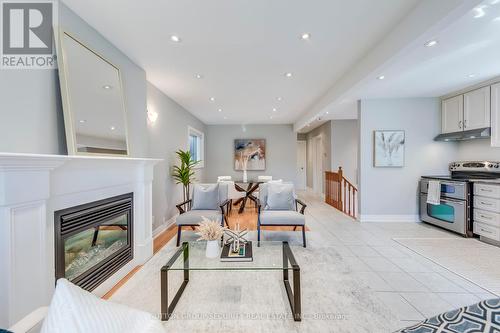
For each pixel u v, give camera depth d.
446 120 4.25
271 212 3.38
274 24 2.11
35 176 1.34
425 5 1.77
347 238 3.56
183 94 4.20
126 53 2.63
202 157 6.94
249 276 2.43
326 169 7.34
